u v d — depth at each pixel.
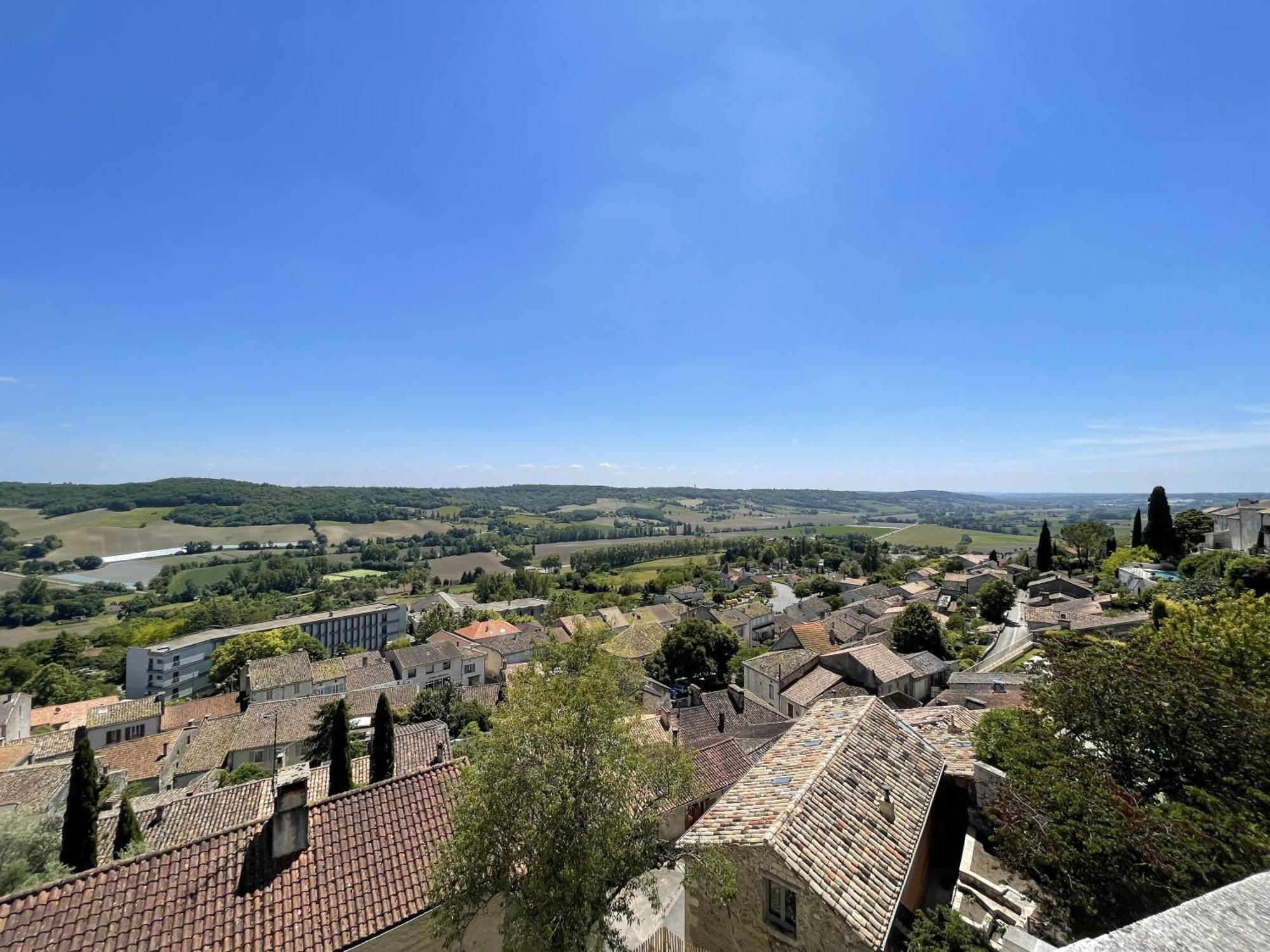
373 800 14.74
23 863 16.89
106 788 32.84
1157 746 12.85
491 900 13.23
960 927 9.78
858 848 11.45
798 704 43.25
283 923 11.71
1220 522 62.91
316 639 97.38
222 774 38.34
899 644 55.50
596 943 12.70
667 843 12.97
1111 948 5.05
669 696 49.00
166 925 11.17
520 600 130.62
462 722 46.16
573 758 12.03
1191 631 19.28
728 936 11.85
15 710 52.16
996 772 14.41
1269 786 11.76
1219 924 5.51
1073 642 18.31
